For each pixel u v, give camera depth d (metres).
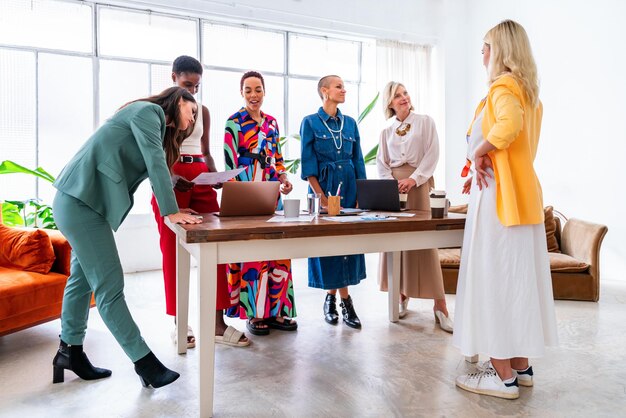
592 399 1.96
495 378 1.99
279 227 1.71
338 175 2.93
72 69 4.82
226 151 2.72
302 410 1.87
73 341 2.12
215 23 5.32
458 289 1.97
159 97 2.15
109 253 1.94
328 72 6.12
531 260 1.82
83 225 1.90
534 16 5.22
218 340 2.67
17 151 4.70
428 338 2.74
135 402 1.94
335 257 2.87
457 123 6.31
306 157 2.92
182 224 1.79
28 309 2.52
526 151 1.83
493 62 1.88
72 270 2.09
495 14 5.80
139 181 2.05
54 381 2.13
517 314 1.82
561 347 2.61
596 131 4.57
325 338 2.75
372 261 5.81
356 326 2.93
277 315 2.86
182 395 2.00
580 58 4.71
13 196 4.74
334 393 2.02
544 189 5.11
